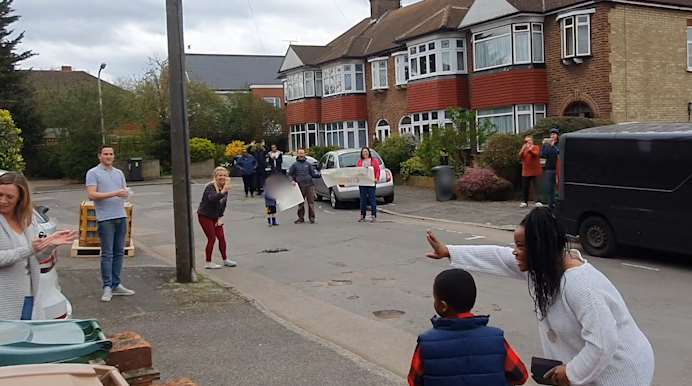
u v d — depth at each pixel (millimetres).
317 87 42250
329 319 7848
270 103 52219
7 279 4625
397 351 6582
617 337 2938
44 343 3201
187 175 9664
